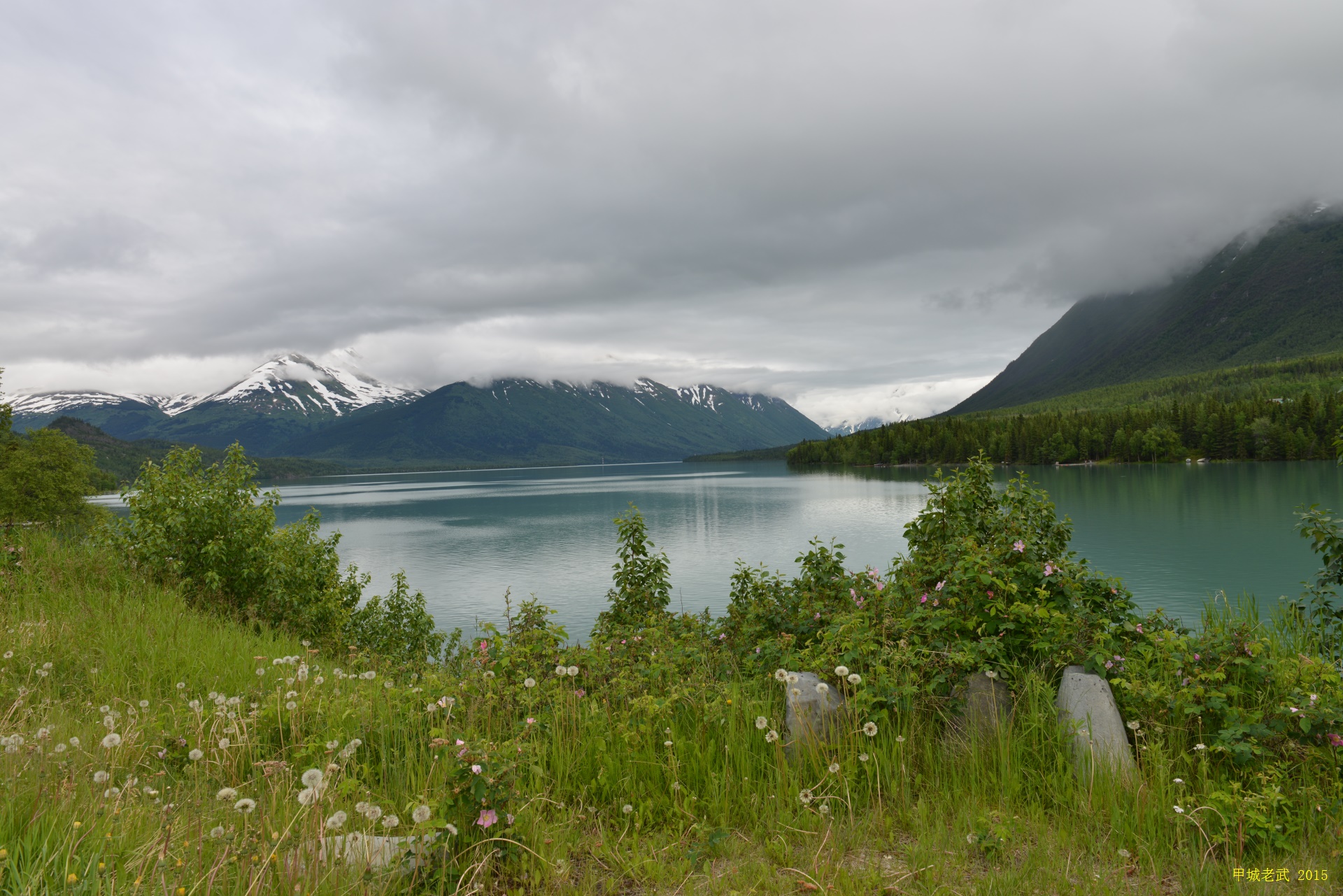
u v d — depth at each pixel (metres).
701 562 53.84
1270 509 70.25
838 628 6.87
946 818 4.88
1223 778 5.00
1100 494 92.12
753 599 9.94
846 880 4.08
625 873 4.30
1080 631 6.39
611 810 5.10
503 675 6.50
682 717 6.12
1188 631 7.34
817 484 157.75
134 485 15.19
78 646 8.70
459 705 5.96
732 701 6.11
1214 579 37.88
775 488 153.12
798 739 5.53
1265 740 5.24
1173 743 5.38
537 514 112.00
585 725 5.86
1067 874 4.18
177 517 14.45
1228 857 4.27
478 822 4.19
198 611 12.91
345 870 3.70
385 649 18.86
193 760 5.03
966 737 5.61
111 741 4.52
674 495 143.25
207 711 6.21
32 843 3.51
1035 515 8.69
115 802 4.18
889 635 6.55
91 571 13.02
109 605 11.14
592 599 42.19
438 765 4.98
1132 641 6.64
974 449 192.00
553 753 5.55
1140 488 98.56
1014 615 6.38
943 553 7.93
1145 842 4.47
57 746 4.90
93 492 49.31
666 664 7.09
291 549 16.86
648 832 4.80
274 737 5.94
